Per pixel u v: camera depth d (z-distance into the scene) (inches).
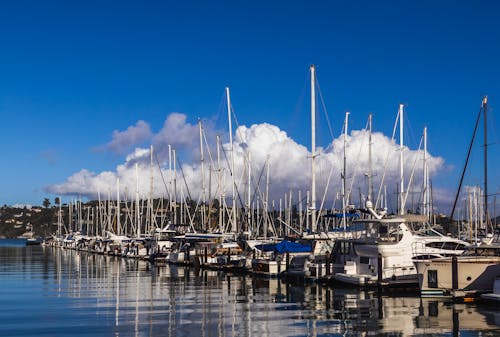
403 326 1237.7
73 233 6889.8
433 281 1616.6
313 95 2527.1
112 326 1257.4
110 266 3221.0
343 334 1165.7
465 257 1601.9
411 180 3159.5
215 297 1733.5
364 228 2091.5
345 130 2832.2
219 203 3469.5
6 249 6412.4
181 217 4087.1
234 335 1160.2
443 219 3415.4
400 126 2994.6
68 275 2586.1
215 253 2994.6
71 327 1248.2
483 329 1200.8
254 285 2073.1
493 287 1566.2
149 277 2450.8
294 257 2364.7
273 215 4168.3
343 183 2746.1
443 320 1298.0
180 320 1327.5
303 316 1370.6
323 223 3331.7
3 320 1333.7
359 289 1852.9
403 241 1865.2
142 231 5398.6
